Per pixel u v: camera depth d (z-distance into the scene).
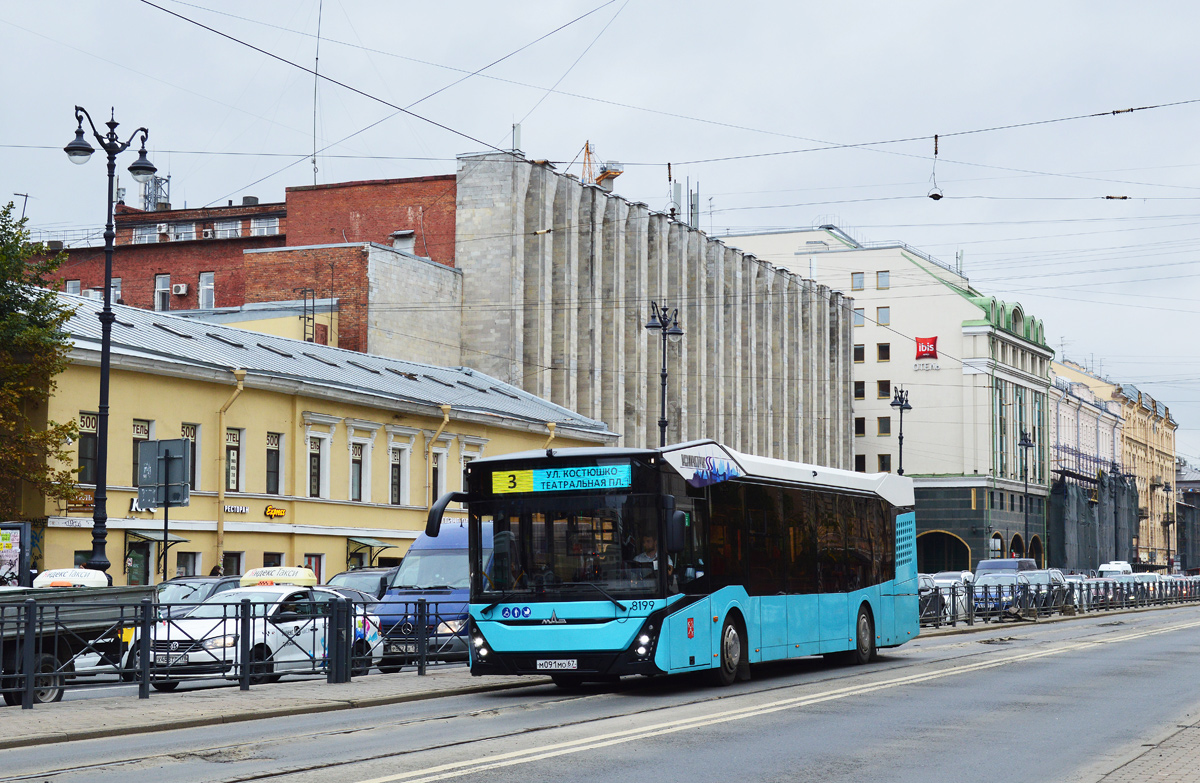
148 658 17.95
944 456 98.19
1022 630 40.66
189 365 36.25
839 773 11.36
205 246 73.44
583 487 18.48
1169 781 10.86
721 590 19.70
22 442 30.23
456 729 14.34
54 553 32.31
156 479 24.84
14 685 16.58
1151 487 140.88
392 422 44.62
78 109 27.20
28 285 32.34
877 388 101.00
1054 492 108.38
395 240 65.06
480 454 49.19
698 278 74.88
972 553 96.12
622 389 67.94
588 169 82.19
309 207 66.88
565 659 18.06
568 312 64.56
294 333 55.69
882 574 26.52
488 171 63.34
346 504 42.38
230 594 23.62
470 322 63.09
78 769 11.60
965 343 98.38
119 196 89.31
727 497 20.36
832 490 24.50
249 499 38.28
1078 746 13.21
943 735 13.96
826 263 103.06
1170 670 22.94
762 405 82.69
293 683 20.56
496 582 18.58
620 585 18.06
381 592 27.88
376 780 10.60
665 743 13.06
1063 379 124.69
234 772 11.23
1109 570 79.50
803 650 22.36
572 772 11.16
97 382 33.97
